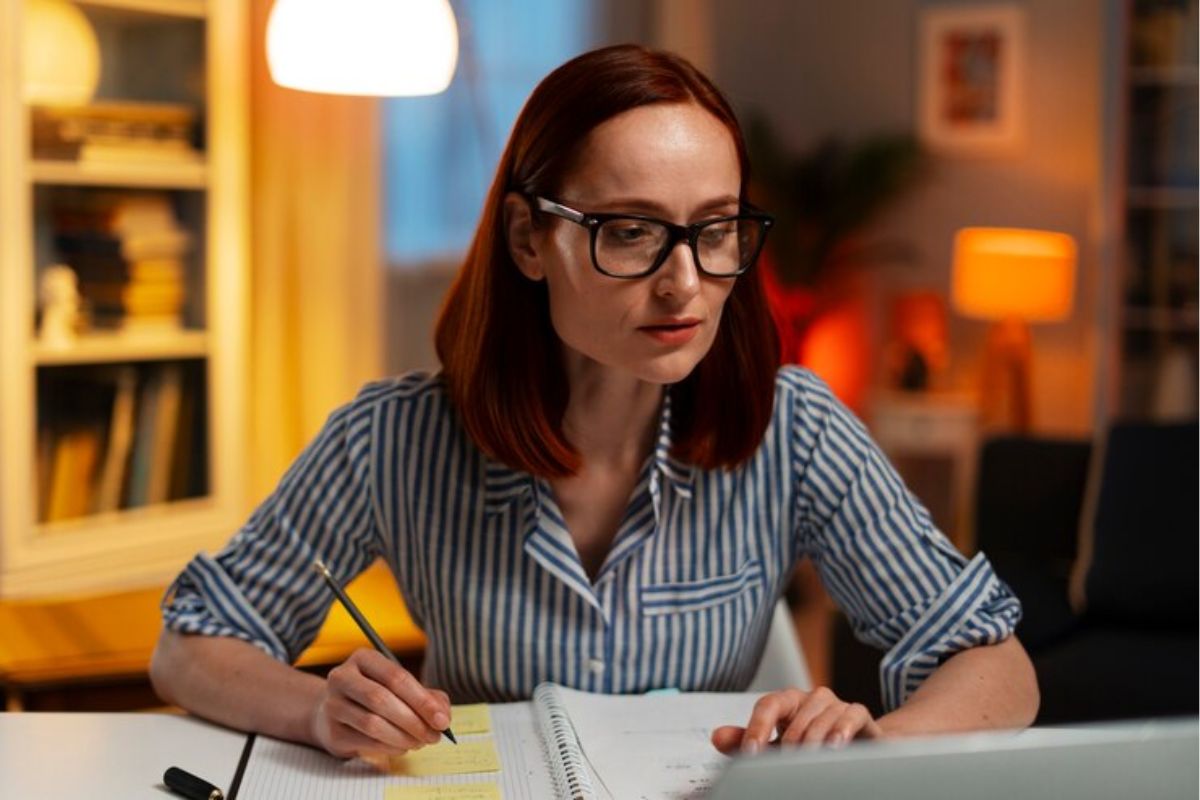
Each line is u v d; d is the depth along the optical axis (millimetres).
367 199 3838
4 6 3029
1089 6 5621
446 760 1320
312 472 1545
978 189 5828
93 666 2123
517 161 1386
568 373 1472
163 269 3365
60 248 3180
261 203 3666
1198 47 5012
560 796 1230
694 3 5754
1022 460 3504
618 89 1312
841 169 5984
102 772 1305
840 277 5992
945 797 855
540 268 1386
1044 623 3133
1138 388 5164
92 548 3236
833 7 6023
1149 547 3191
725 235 1331
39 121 3113
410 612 1612
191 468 3438
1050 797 866
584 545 1530
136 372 3324
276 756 1342
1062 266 5234
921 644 1497
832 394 1621
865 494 1562
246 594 1526
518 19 4957
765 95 6152
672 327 1304
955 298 5652
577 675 1512
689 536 1530
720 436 1505
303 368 3748
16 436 3100
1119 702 2854
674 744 1350
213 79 3400
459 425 1528
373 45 2578
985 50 5781
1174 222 5094
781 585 1610
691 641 1527
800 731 1204
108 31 3221
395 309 4582
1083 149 5656
